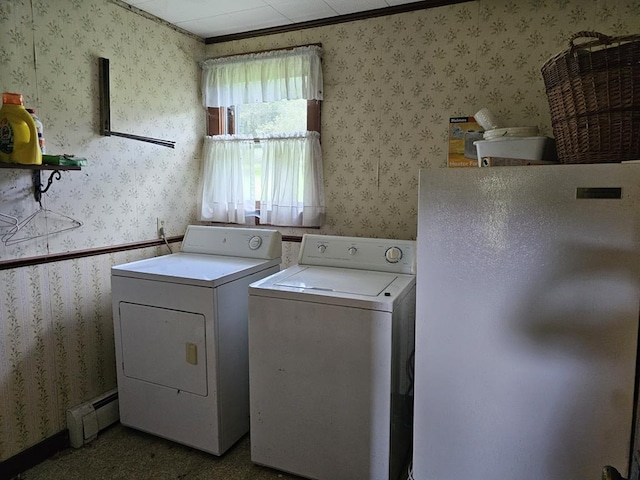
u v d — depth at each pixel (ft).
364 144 8.13
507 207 4.11
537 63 6.85
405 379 5.98
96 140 7.19
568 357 4.00
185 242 8.35
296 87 8.32
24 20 6.07
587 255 3.86
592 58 4.27
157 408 6.79
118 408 7.47
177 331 6.45
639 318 3.75
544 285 4.03
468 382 4.42
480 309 4.30
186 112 8.95
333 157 8.41
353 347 5.43
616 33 6.40
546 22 6.75
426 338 4.57
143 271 6.66
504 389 4.27
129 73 7.66
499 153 5.52
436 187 4.39
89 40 6.97
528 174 4.02
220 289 6.25
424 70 7.56
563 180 3.89
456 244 4.35
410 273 6.65
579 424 4.01
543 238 4.00
